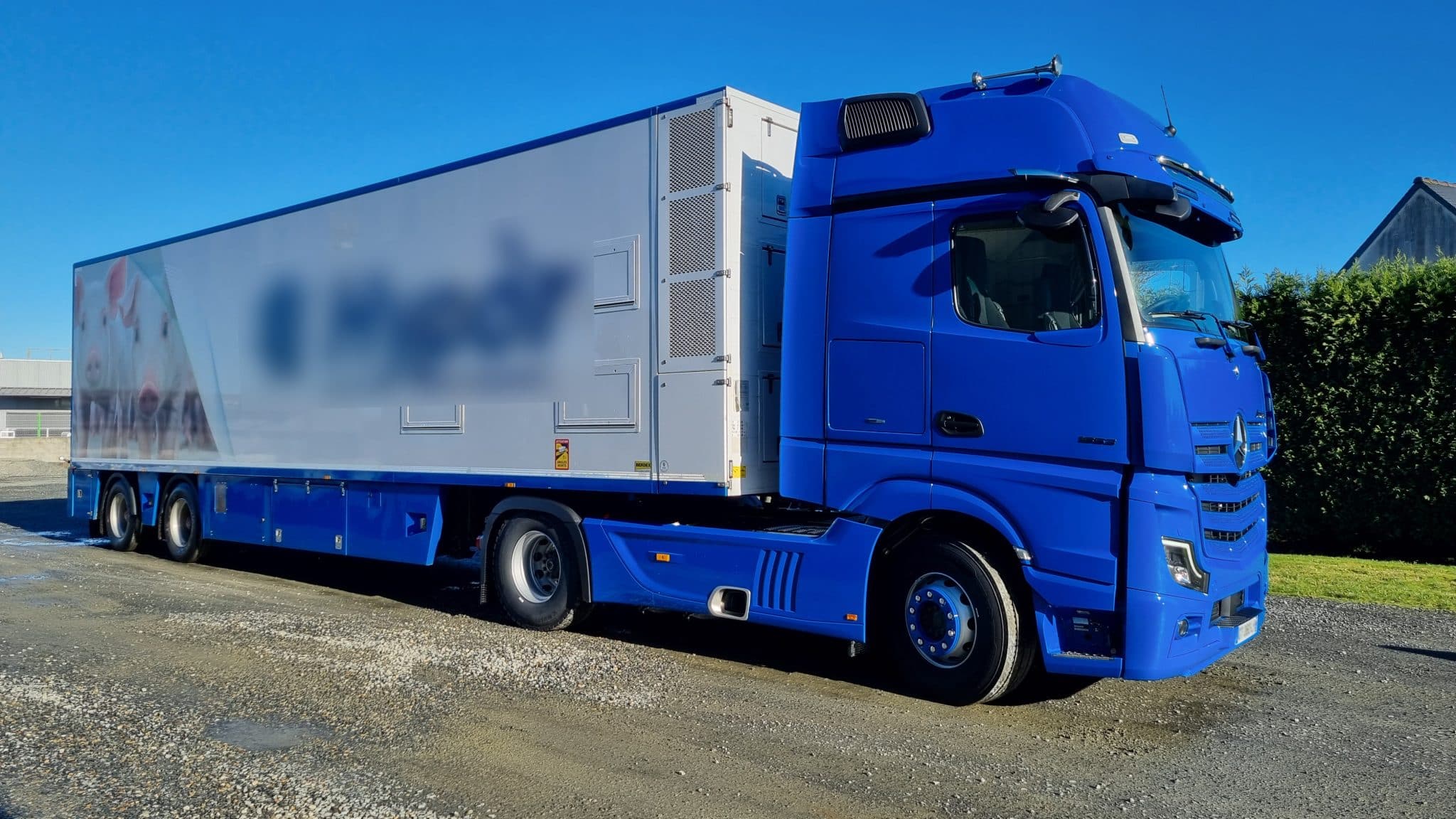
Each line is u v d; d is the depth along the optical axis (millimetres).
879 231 6250
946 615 5969
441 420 8742
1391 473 10953
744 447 6871
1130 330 5414
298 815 4316
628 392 7328
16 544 14648
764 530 6887
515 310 8148
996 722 5680
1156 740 5367
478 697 6066
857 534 6262
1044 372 5625
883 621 6359
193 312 11836
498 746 5188
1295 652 7230
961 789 4648
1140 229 5727
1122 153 5703
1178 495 5383
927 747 5227
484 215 8406
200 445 11750
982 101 6102
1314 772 4891
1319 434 11391
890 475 6105
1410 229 26328
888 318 6164
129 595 9773
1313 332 11344
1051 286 5660
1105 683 6496
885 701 6086
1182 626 5422
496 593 8367
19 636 7809
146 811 4367
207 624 8234
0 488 28156
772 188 7195
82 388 14234
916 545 6125
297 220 10289
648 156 7270
